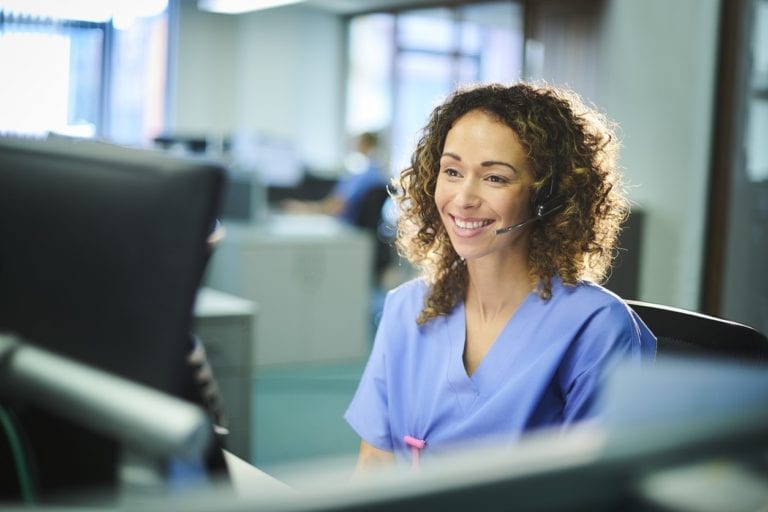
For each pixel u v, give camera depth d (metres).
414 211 1.19
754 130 3.86
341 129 9.48
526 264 1.11
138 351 0.58
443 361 1.13
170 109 8.52
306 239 4.71
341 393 4.18
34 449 0.63
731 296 3.97
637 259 4.34
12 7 4.08
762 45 3.82
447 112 1.13
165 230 0.58
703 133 4.06
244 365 2.52
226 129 8.81
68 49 4.32
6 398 0.57
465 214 1.08
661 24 4.34
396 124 9.30
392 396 1.17
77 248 0.61
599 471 0.35
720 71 4.00
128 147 0.63
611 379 0.37
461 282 1.16
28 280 0.63
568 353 1.07
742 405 0.38
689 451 0.37
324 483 0.32
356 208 5.57
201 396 0.62
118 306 0.59
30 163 0.64
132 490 0.57
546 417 1.07
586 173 1.10
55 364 0.53
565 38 5.09
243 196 4.95
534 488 0.34
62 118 4.17
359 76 9.52
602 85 4.73
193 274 0.58
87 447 0.60
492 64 9.78
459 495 0.33
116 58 7.84
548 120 1.08
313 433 3.54
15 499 0.65
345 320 4.87
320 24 9.27
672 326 1.25
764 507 0.37
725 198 4.00
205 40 8.65
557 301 1.09
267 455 3.24
